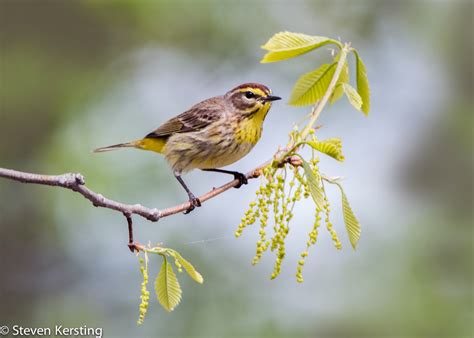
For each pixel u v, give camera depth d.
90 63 16.83
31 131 15.81
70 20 16.72
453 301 13.44
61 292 15.30
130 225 5.85
